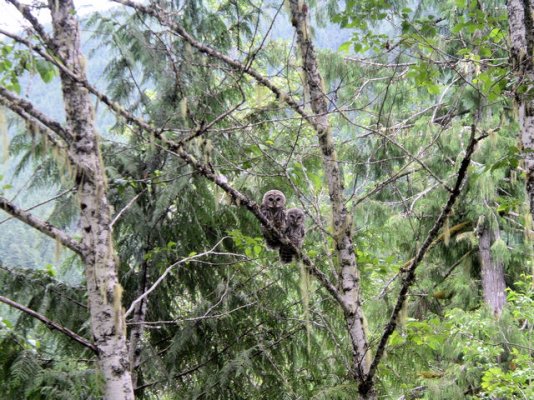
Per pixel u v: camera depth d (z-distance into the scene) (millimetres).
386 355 10133
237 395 11375
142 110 10961
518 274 17750
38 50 6152
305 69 8883
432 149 15352
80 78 6816
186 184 10922
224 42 10953
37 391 8086
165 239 11602
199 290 12164
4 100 6492
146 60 9977
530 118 8070
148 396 11367
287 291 12008
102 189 7074
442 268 17953
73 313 9797
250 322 11930
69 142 6926
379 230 15055
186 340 11172
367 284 13070
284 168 8375
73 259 11008
